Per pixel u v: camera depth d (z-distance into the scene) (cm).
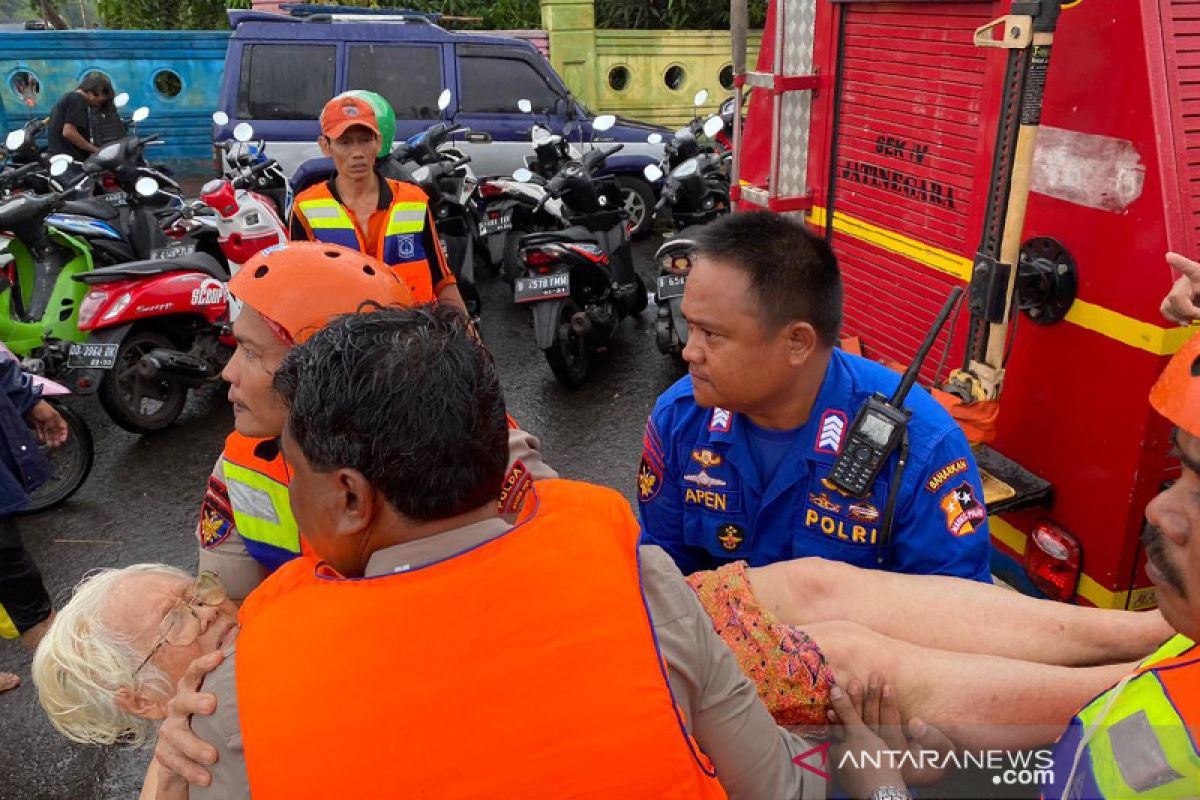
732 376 169
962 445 181
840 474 174
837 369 184
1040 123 214
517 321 688
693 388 183
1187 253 189
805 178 315
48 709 143
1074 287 210
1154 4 187
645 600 105
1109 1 194
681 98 1097
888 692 146
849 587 171
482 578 97
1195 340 103
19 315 507
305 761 92
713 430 188
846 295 303
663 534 206
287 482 167
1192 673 102
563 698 94
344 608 96
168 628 139
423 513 100
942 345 258
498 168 827
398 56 792
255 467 168
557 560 100
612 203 650
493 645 94
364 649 93
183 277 492
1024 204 206
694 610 113
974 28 232
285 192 742
